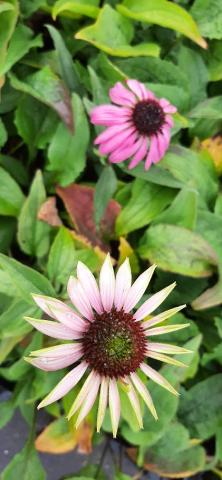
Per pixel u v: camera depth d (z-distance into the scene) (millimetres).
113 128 434
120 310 342
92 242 472
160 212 478
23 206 433
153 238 471
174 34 540
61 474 474
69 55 469
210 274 467
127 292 341
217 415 485
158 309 486
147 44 504
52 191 479
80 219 471
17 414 482
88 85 500
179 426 466
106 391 334
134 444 477
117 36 499
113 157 440
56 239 426
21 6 479
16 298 400
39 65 479
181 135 540
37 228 452
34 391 435
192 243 459
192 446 474
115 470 475
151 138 440
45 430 445
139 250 481
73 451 481
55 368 330
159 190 485
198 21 534
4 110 478
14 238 484
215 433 484
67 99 458
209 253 458
